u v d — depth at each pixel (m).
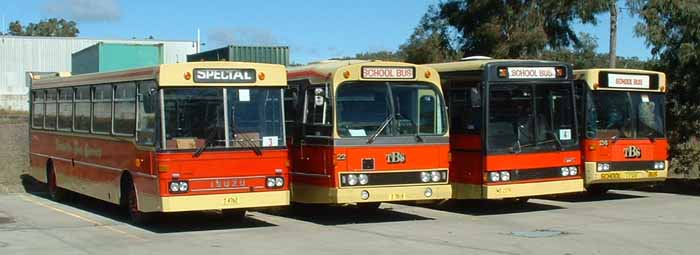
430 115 15.45
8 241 12.91
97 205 18.47
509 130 16.28
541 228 14.45
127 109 15.02
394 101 15.12
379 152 14.82
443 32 42.09
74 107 18.11
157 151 13.47
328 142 14.69
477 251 11.83
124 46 24.25
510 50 38.97
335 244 12.55
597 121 18.62
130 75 14.87
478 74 16.30
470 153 16.44
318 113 15.14
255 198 13.93
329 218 16.09
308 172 15.34
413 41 42.59
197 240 13.02
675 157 22.70
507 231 14.05
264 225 14.98
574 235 13.48
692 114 22.22
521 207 18.00
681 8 21.48
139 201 14.40
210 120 13.77
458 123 16.81
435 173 15.30
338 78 14.75
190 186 13.49
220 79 13.89
